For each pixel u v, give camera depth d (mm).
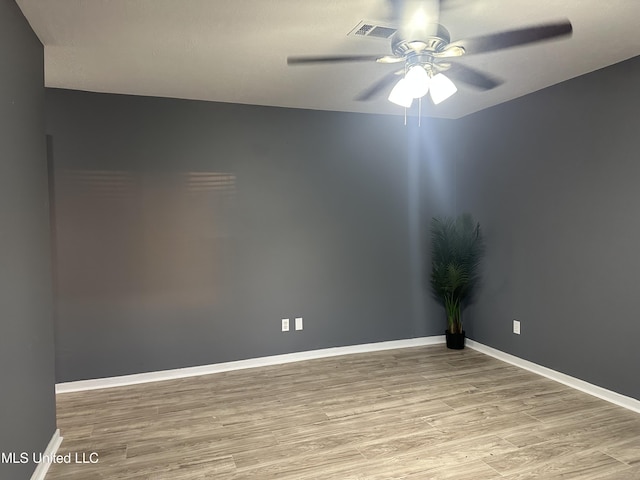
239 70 3137
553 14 2316
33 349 2289
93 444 2697
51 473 2385
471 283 4633
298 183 4270
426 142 4738
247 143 4090
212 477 2330
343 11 2254
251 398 3379
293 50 2770
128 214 3744
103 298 3691
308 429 2857
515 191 4055
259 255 4152
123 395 3484
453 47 2291
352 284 4508
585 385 3422
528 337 3959
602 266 3264
